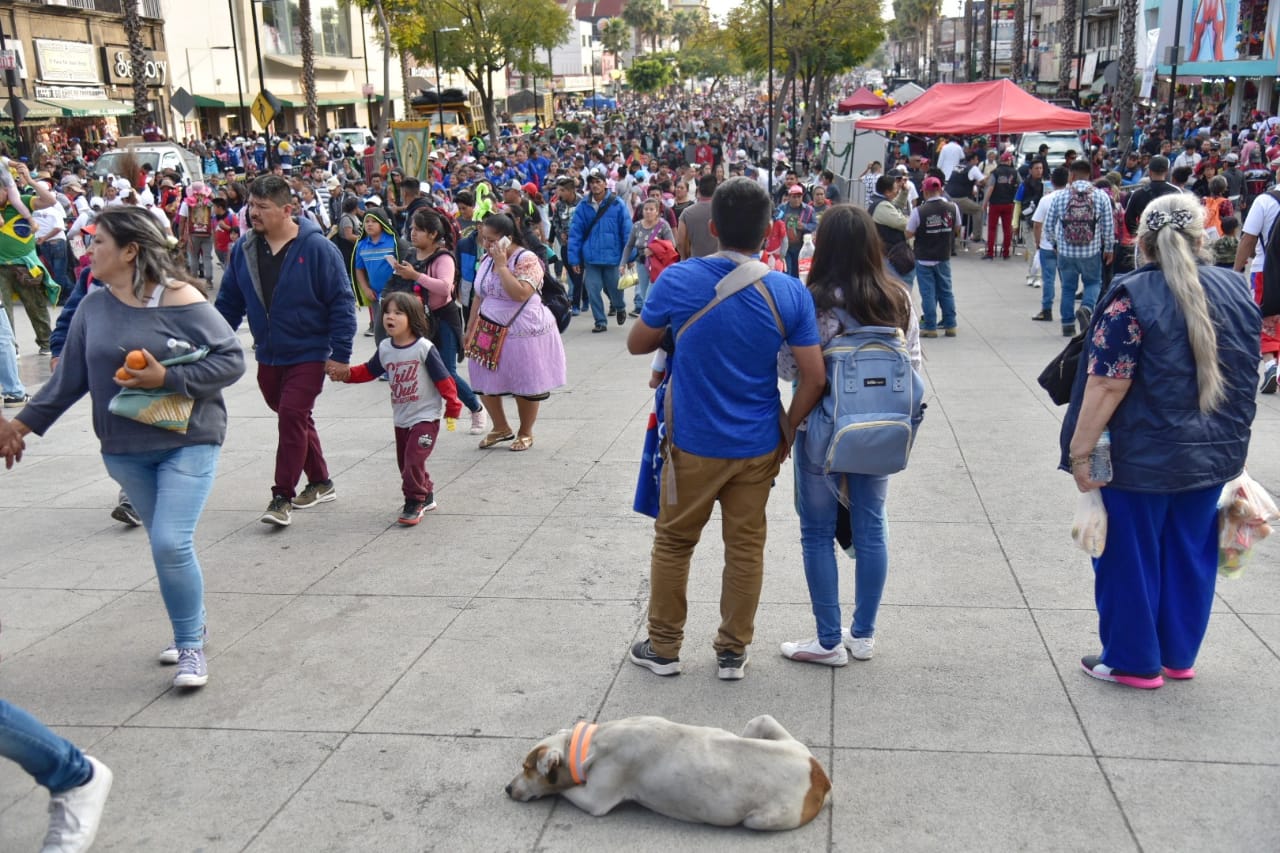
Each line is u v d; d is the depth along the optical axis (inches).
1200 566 147.6
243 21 1957.4
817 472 149.8
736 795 121.2
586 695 153.3
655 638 157.1
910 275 370.3
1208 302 136.2
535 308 282.4
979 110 698.8
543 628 176.4
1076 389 145.5
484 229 277.4
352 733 145.5
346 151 1552.7
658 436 154.8
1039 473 252.4
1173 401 136.8
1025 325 466.0
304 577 202.4
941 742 138.1
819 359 143.6
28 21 1401.3
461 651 168.9
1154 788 126.9
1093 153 930.7
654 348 150.6
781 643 168.1
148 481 161.0
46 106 1386.6
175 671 165.5
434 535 224.1
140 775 136.6
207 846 122.0
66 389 158.7
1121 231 481.4
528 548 214.4
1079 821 121.3
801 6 1488.7
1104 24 2461.9
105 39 1573.6
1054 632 168.9
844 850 118.0
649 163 1224.8
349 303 228.5
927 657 161.6
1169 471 138.8
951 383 354.9
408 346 227.9
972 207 726.5
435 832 123.6
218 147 1573.6
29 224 434.6
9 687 161.3
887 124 731.4
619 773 125.0
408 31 1748.3
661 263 418.9
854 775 131.5
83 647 175.3
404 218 618.2
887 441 142.5
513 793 128.8
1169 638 149.6
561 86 3905.0
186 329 157.1
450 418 233.3
